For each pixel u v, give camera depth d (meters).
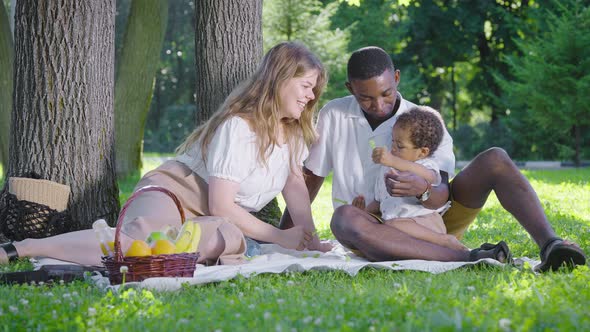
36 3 7.02
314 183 6.51
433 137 5.62
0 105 14.27
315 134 6.18
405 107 6.12
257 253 6.04
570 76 27.66
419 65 36.69
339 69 27.92
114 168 7.40
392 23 38.25
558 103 28.03
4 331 3.48
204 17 7.89
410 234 5.59
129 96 16.58
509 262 5.30
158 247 4.86
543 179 19.41
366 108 5.84
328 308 3.73
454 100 38.59
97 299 4.17
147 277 4.73
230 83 7.85
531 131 32.19
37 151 7.04
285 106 5.87
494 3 35.34
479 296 4.06
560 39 27.70
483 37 36.47
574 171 24.17
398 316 3.49
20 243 5.61
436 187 5.62
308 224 6.20
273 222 7.88
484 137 33.69
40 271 4.89
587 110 27.72
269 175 6.01
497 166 5.53
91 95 7.13
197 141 5.99
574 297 3.92
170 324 3.46
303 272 5.05
